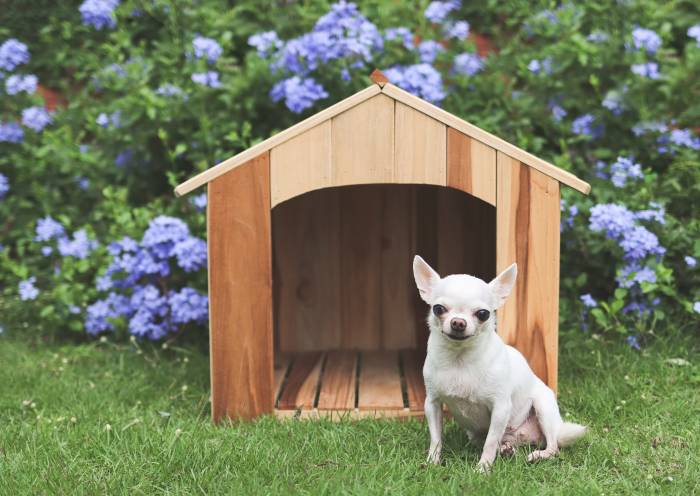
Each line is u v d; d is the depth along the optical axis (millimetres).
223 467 1666
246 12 2666
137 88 2486
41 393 2041
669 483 1632
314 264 2391
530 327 1858
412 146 1833
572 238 2277
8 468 1659
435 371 1708
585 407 1923
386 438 1824
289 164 1844
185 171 2518
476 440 1782
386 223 2377
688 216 2369
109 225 2523
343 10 2416
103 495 1593
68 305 2367
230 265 1865
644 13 2557
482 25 2832
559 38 2588
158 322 2373
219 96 2428
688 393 1964
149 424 1854
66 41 2799
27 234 2518
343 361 2309
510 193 1830
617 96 2406
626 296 2240
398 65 2484
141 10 2668
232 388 1896
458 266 2357
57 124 2668
